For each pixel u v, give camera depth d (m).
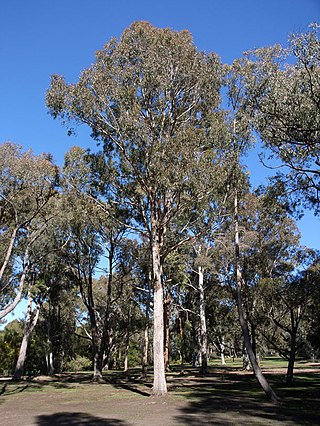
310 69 13.32
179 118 21.61
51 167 21.80
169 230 23.20
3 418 13.79
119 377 36.28
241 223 26.20
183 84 20.94
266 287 24.36
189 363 67.94
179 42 20.08
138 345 66.56
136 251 32.84
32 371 49.25
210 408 14.71
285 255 26.91
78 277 33.84
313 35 12.87
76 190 22.42
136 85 20.06
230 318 42.22
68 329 51.06
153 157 19.09
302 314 24.88
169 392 20.64
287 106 13.63
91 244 31.52
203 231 21.05
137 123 19.06
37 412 15.10
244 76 18.61
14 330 52.56
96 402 17.94
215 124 19.45
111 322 41.03
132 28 19.94
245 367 41.91
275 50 15.11
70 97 19.42
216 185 18.83
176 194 20.02
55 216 24.42
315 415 12.55
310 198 17.30
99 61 19.94
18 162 20.77
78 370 57.62
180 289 41.72
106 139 21.86
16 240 25.94
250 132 18.86
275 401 16.20
